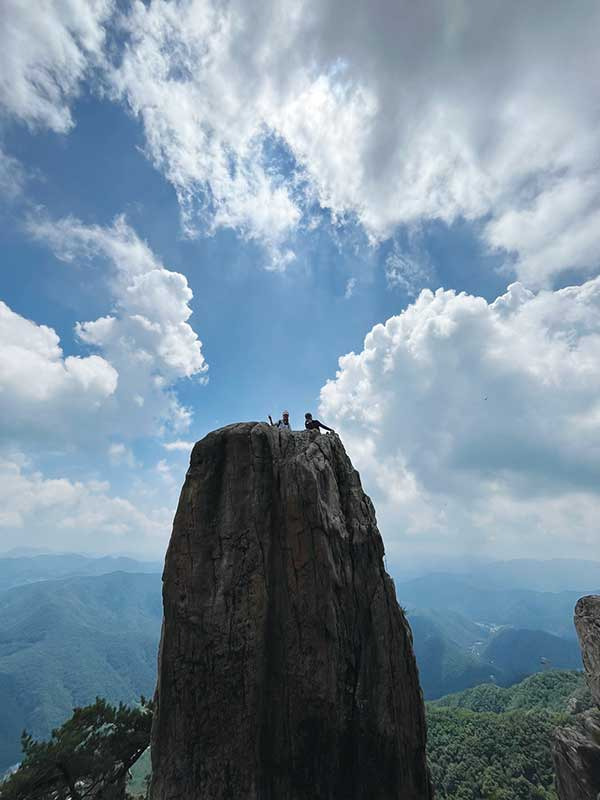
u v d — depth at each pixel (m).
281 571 22.03
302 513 22.48
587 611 42.34
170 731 19.69
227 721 19.55
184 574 21.77
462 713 184.25
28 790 26.42
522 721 158.38
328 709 19.78
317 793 19.08
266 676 20.45
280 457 24.78
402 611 23.14
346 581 22.25
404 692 20.97
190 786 18.56
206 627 20.72
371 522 25.30
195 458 24.56
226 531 22.38
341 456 27.83
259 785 18.64
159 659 21.48
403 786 19.61
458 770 138.00
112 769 30.56
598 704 38.88
